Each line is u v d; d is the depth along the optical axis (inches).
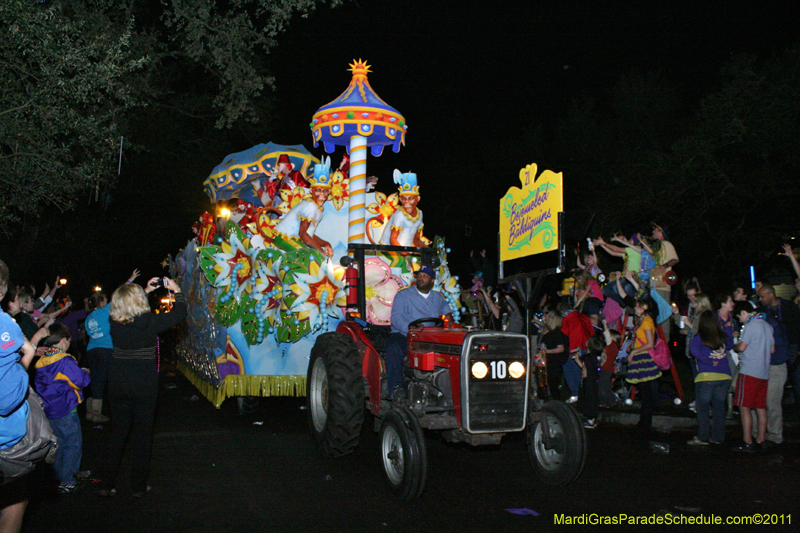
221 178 408.8
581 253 549.0
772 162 598.9
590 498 202.4
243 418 331.9
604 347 358.9
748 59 615.2
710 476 227.1
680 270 679.1
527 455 259.6
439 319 236.1
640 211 649.0
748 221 623.5
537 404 218.8
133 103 425.4
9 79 377.7
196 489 209.0
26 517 181.9
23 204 394.3
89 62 383.9
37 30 356.5
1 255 701.9
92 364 329.7
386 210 346.3
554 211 213.3
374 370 236.5
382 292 322.0
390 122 320.5
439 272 326.0
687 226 642.2
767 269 632.4
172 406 375.6
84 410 375.9
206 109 864.9
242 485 213.8
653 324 300.5
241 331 303.0
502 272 257.6
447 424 206.4
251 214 355.9
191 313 406.3
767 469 236.4
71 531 171.0
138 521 179.0
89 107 483.2
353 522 179.0
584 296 400.5
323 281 298.4
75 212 803.4
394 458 200.7
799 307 306.0
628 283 410.3
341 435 228.2
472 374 200.5
